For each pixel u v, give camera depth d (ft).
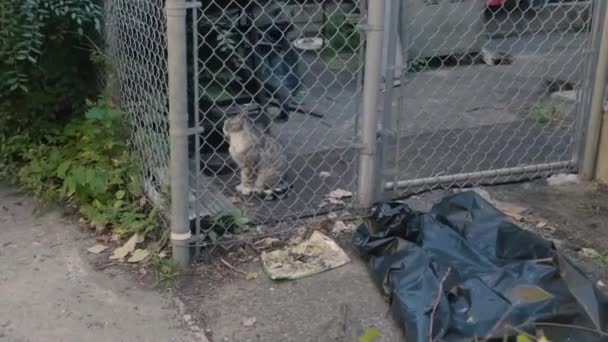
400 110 10.99
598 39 11.89
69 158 11.97
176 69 8.71
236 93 13.08
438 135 15.08
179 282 9.18
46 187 11.85
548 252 8.87
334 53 13.83
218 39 11.95
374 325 8.29
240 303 8.76
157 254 9.72
